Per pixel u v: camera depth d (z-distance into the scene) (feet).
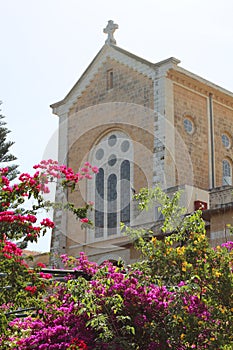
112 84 119.96
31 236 33.58
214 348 31.73
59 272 37.63
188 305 32.48
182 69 110.83
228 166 117.91
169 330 32.35
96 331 32.86
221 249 35.58
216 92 117.08
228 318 32.63
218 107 118.21
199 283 33.91
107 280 33.58
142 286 34.04
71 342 31.04
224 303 33.40
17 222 33.22
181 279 34.65
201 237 35.45
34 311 38.40
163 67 110.11
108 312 32.78
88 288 33.27
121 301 32.22
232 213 79.82
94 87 123.03
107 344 31.60
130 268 36.35
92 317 32.99
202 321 32.35
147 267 35.47
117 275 34.71
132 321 32.78
